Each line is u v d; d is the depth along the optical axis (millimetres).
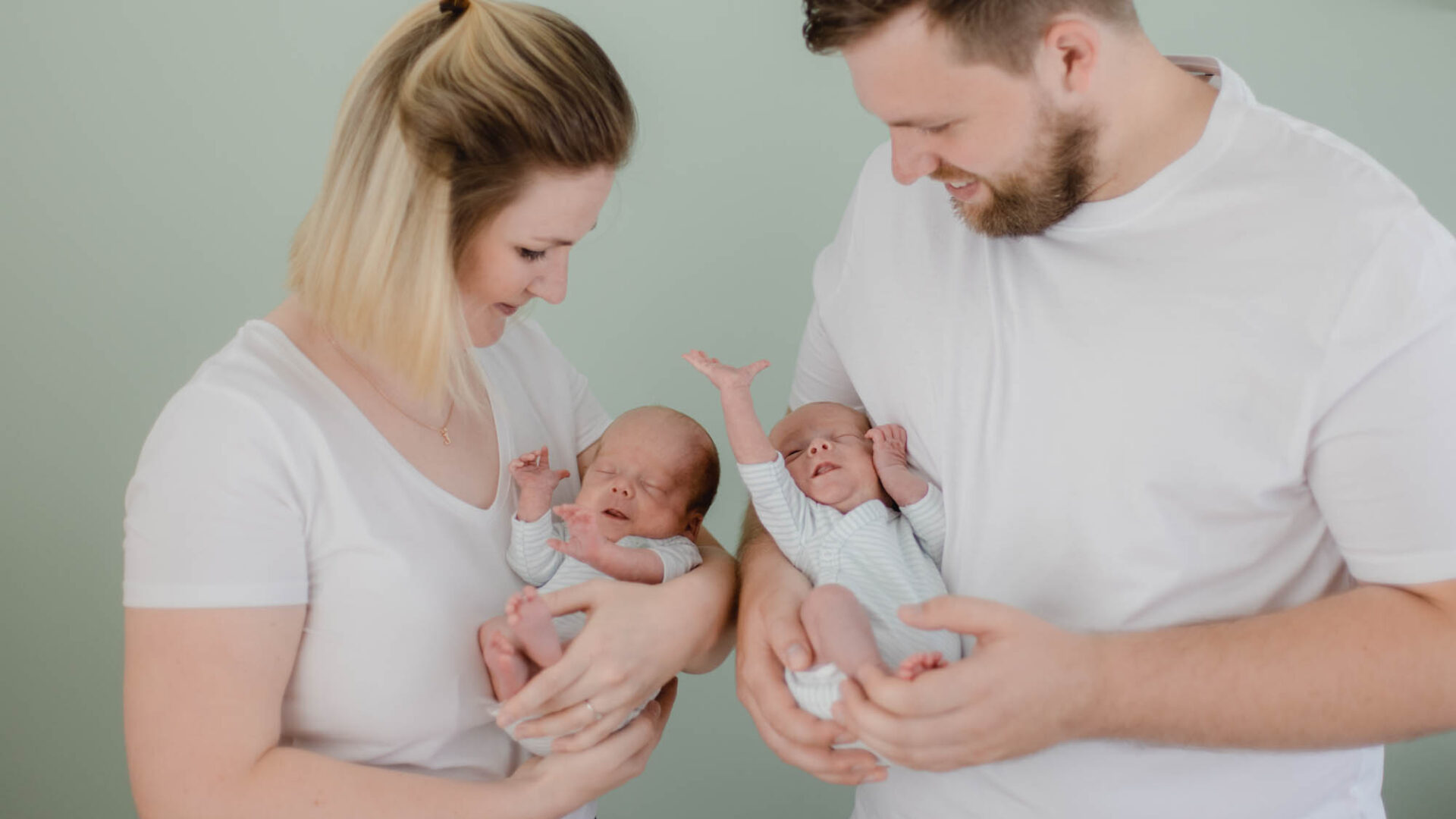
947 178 1292
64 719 2186
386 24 2117
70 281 2090
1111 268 1294
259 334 1286
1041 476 1334
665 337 2316
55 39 2029
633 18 2193
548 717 1292
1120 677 1159
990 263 1398
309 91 2119
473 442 1430
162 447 1182
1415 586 1140
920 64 1156
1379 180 1182
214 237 2129
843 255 1626
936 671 1154
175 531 1151
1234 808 1308
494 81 1205
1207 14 2205
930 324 1463
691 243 2285
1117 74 1209
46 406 2109
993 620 1174
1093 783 1312
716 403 2357
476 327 1423
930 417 1466
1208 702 1147
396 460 1312
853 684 1227
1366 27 2211
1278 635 1157
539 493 1444
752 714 1401
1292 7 2201
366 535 1255
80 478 2135
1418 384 1121
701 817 2455
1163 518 1269
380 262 1264
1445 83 2230
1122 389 1276
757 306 2326
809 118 2260
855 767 1328
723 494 2391
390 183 1255
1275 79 2230
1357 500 1167
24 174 2051
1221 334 1222
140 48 2055
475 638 1355
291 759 1173
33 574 2139
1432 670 1111
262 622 1172
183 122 2088
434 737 1317
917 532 1521
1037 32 1145
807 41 1206
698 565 1625
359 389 1323
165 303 2127
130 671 1165
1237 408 1219
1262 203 1215
